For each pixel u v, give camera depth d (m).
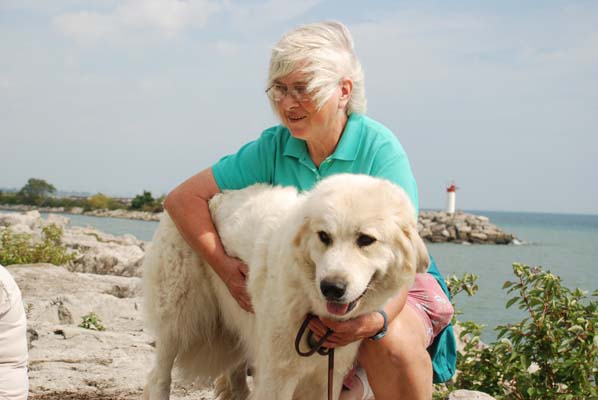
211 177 3.98
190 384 4.47
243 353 4.13
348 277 2.89
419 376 3.31
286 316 3.21
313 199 3.14
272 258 3.34
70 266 10.84
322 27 3.68
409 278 3.15
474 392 4.36
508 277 16.95
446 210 47.81
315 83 3.49
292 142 3.88
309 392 3.46
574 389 4.54
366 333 3.16
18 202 71.19
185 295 4.08
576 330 4.57
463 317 8.92
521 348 4.80
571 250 35.06
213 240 3.78
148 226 36.53
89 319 6.29
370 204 3.03
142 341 5.71
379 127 3.79
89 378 4.63
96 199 66.00
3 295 3.12
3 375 3.14
